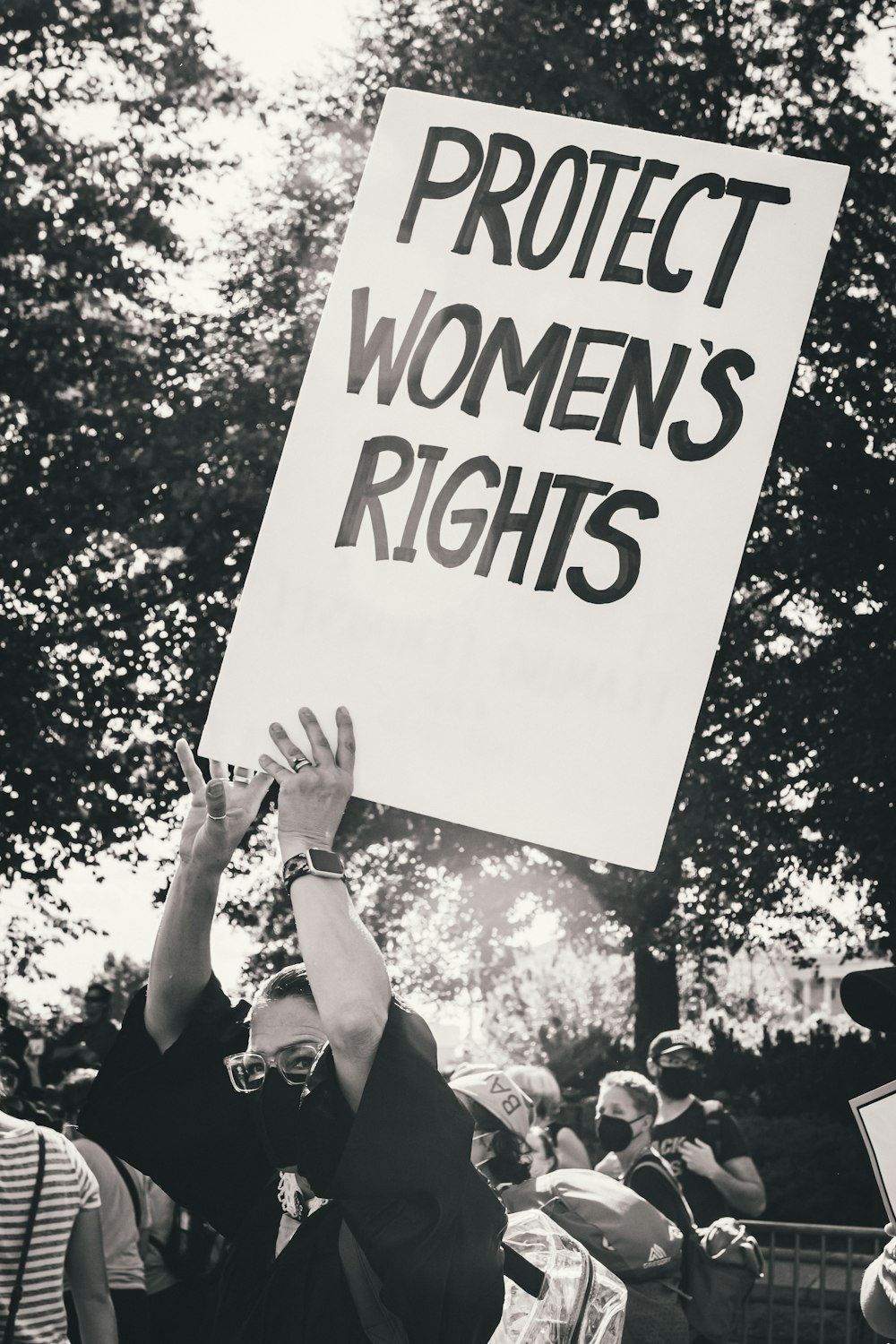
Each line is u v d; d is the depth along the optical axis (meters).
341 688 1.95
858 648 15.07
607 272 2.04
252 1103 1.95
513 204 2.07
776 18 15.95
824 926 16.66
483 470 2.00
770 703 15.16
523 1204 3.41
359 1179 1.57
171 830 15.55
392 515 1.99
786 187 2.04
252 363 15.91
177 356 15.84
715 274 2.04
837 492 14.84
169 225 16.33
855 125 15.60
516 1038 22.92
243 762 1.94
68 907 15.84
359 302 2.05
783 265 2.03
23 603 15.23
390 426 2.02
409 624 1.96
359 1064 1.63
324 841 1.81
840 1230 7.44
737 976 25.02
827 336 15.32
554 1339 1.95
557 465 1.99
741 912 16.19
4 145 15.88
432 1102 1.62
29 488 15.30
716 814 15.32
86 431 15.38
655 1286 3.37
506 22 15.55
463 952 19.02
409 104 2.10
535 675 1.94
